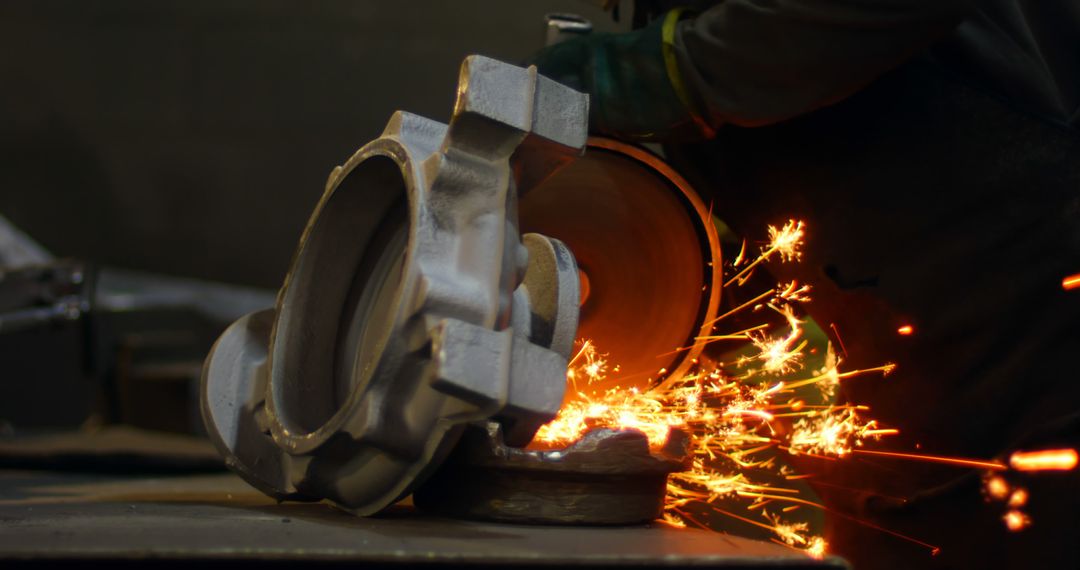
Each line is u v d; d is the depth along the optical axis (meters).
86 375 4.37
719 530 2.52
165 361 6.24
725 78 1.80
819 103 1.80
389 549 1.24
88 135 7.79
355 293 1.83
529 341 1.62
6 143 7.75
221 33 7.85
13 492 2.42
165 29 7.82
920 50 1.76
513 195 1.55
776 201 2.09
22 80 7.76
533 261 1.70
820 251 2.05
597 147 1.96
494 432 1.61
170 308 6.87
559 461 1.58
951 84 1.90
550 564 1.20
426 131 1.65
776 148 2.06
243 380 1.89
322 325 1.80
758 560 1.22
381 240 1.82
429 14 7.92
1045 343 1.86
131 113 7.82
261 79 7.88
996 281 1.88
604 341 2.06
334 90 7.91
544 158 1.61
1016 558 1.90
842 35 1.69
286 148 7.91
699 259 2.02
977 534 1.96
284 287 1.78
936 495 1.99
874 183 1.95
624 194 2.02
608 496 1.61
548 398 1.46
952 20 1.69
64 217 7.80
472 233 1.50
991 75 1.90
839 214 2.00
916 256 1.94
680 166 2.33
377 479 1.62
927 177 1.91
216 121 7.87
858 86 1.79
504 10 7.94
